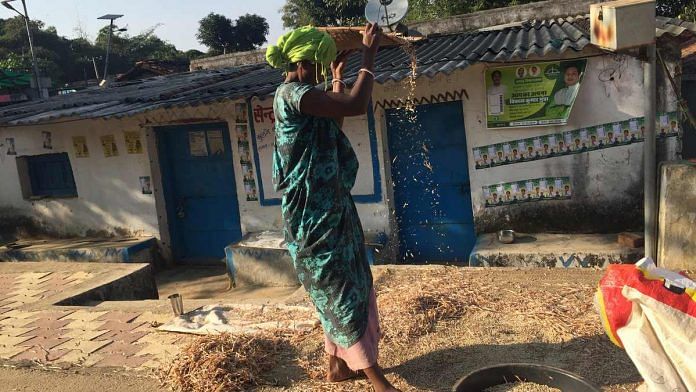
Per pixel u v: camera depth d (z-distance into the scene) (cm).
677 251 526
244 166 805
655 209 544
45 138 926
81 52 5119
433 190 732
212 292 770
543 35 734
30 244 933
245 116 788
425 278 518
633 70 607
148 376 380
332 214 294
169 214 892
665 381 254
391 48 854
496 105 660
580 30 702
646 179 541
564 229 668
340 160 302
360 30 455
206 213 887
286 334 414
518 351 367
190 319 461
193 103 684
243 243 780
